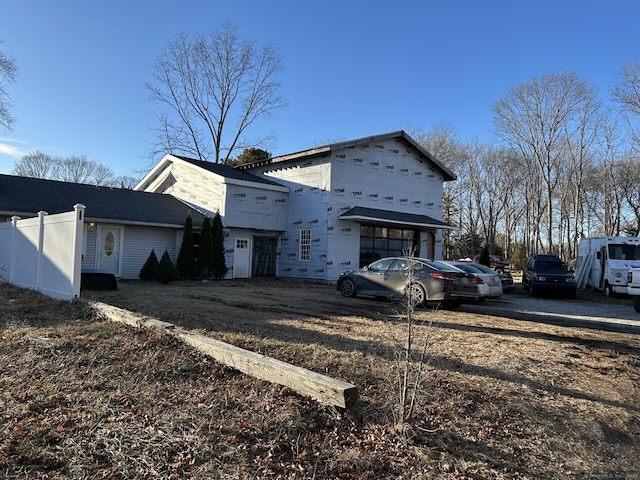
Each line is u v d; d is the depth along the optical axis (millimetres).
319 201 19625
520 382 5309
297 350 5711
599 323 10375
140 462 2975
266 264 21203
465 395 4699
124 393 4023
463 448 3705
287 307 10125
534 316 11023
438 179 24172
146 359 4953
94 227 16875
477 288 11141
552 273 17250
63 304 8219
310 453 3344
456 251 48750
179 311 8250
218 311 8648
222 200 19016
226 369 4840
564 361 6457
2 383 4148
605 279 18141
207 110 36719
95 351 5195
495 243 54250
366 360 5527
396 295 11016
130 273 17719
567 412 4641
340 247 19484
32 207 15633
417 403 4324
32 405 3670
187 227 17891
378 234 21141
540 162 38125
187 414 3662
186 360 5031
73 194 18266
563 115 37156
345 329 7566
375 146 21047
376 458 3373
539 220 43469
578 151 37312
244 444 3314
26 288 10359
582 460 3807
